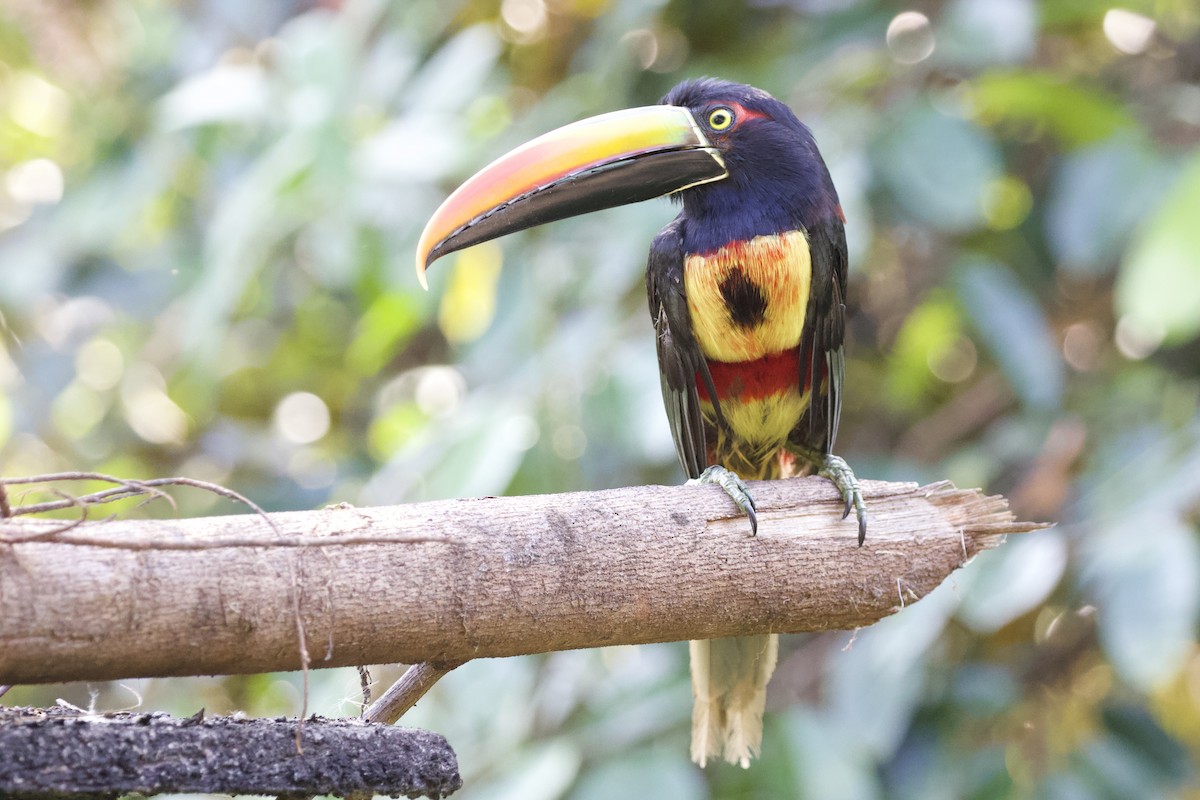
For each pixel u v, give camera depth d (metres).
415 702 5.04
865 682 8.60
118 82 12.20
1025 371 9.23
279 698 10.38
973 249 10.75
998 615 8.26
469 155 9.68
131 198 11.09
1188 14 10.77
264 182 9.39
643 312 9.55
